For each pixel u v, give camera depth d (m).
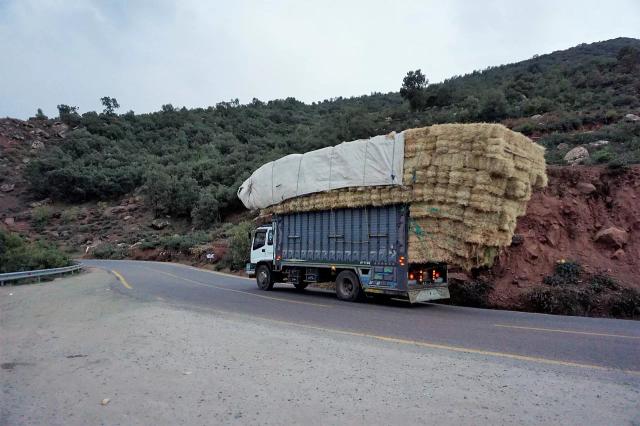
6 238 24.94
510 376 5.61
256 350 6.97
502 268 15.54
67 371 6.05
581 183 17.91
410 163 12.30
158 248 43.88
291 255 16.22
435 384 5.27
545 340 7.98
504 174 10.98
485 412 4.40
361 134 54.47
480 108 46.78
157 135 89.25
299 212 15.81
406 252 12.41
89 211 61.53
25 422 4.37
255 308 12.01
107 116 95.31
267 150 68.00
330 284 18.17
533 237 16.31
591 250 15.83
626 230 16.11
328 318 10.45
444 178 11.72
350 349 7.05
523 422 4.16
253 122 93.94
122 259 43.88
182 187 55.97
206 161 66.81
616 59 54.72
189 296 14.66
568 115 37.31
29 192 66.62
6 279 17.91
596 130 31.31
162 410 4.58
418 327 9.33
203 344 7.40
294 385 5.27
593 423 4.14
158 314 10.45
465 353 6.87
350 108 79.75
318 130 66.12
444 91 59.09
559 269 15.03
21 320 10.14
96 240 51.84
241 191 18.14
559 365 6.17
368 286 13.37
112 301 12.92
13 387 5.43
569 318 11.28
